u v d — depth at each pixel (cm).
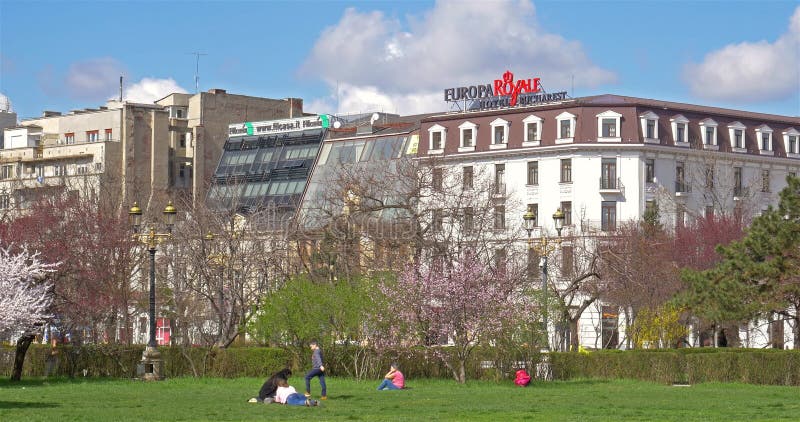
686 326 8019
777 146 12050
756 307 5900
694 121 11531
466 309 5806
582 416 3712
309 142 13700
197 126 15000
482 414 3800
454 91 12162
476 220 8544
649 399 4628
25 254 5297
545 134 11325
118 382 5897
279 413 3894
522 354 5956
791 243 5956
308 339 6159
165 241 7975
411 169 8462
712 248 9344
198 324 7412
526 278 7325
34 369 6750
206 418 3694
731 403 4388
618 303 9012
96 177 12700
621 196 11056
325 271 7712
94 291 7194
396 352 6044
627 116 11138
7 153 15362
